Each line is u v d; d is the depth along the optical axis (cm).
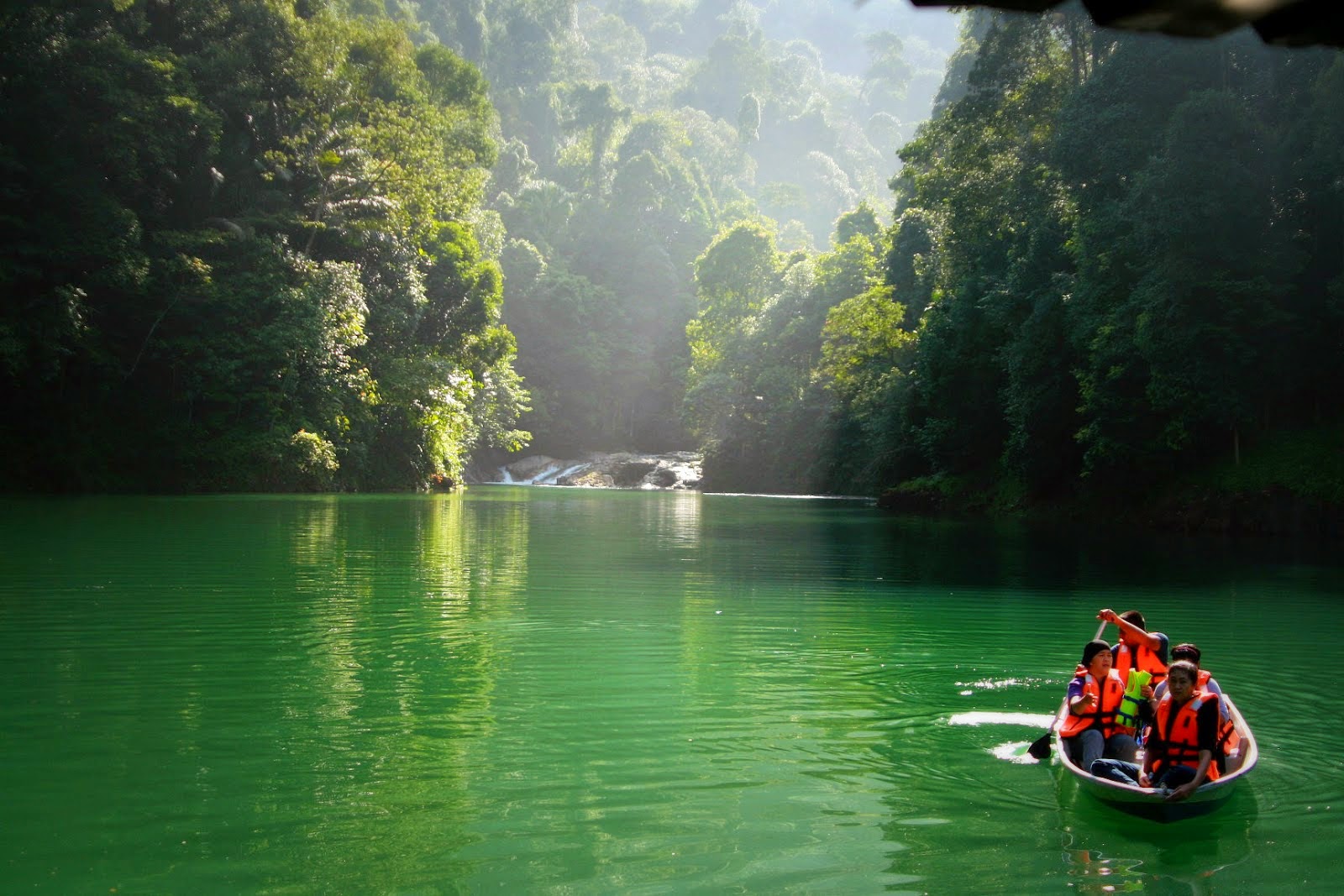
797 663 1058
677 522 3164
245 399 4153
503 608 1369
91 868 533
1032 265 3469
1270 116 2956
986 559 2075
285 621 1236
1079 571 1872
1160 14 188
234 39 4406
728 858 555
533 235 9681
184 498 3644
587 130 11969
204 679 946
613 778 689
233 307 4109
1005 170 4088
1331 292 2667
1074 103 3181
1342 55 2556
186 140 4084
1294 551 2275
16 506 3034
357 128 4738
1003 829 604
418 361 5050
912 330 5059
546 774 694
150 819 603
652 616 1323
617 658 1070
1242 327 2673
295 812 618
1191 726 641
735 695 920
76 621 1217
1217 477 2822
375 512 3234
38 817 605
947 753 751
